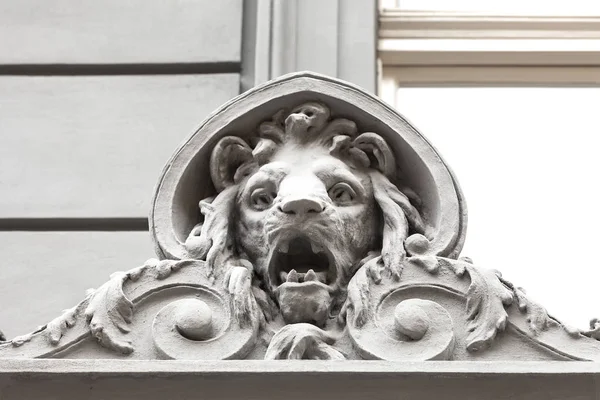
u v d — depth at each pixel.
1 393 5.57
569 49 8.97
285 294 5.87
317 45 8.61
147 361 5.54
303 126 6.29
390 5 9.23
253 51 8.70
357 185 6.16
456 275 5.90
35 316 7.77
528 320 5.75
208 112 8.46
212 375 5.48
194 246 6.10
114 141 8.41
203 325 5.79
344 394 5.50
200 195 6.38
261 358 5.80
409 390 5.49
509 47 8.98
